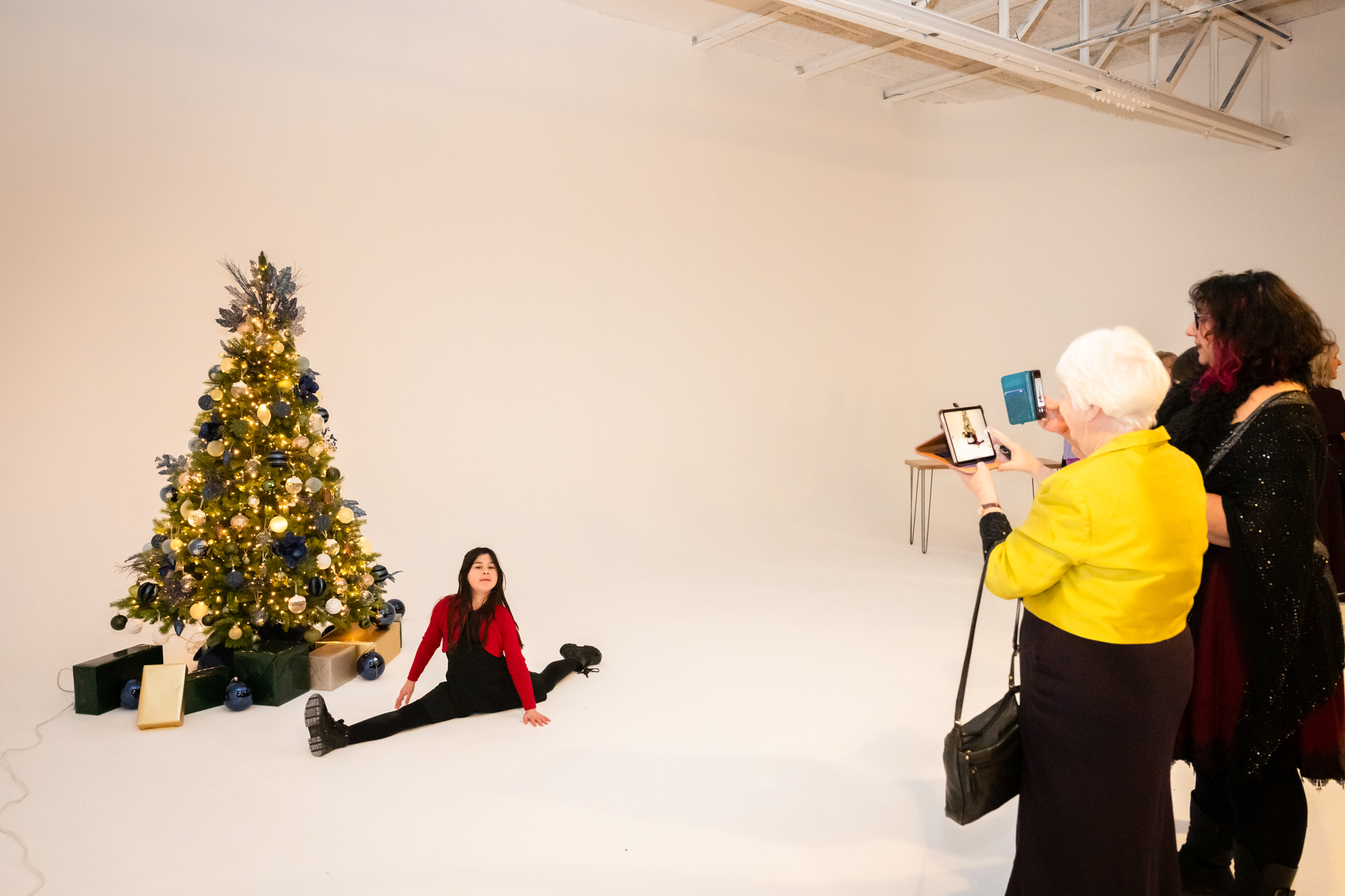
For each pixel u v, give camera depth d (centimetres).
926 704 362
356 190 538
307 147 521
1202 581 204
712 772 300
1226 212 648
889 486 773
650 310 654
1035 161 733
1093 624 166
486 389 589
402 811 273
